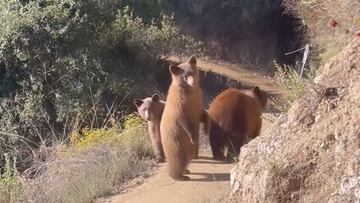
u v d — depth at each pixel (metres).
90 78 23.25
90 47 23.72
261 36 40.41
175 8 39.34
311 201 7.95
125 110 23.03
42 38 23.16
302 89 10.45
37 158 17.77
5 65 23.14
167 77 27.58
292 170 8.28
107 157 13.96
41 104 22.41
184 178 11.99
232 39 39.59
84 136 18.94
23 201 13.16
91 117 22.08
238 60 39.00
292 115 8.87
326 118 8.38
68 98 22.53
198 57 37.94
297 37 35.03
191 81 11.95
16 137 20.00
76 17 23.67
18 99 22.58
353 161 7.50
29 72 23.02
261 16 39.12
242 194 8.94
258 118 12.70
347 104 8.16
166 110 12.23
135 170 13.33
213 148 12.73
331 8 12.62
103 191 12.48
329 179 7.91
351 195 7.31
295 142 8.54
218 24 39.56
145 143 14.79
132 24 26.00
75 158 15.02
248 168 8.98
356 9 10.84
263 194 8.43
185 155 11.98
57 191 13.07
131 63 25.58
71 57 23.28
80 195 12.31
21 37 23.02
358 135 7.78
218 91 31.08
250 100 12.63
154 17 29.61
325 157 8.11
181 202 10.73
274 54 38.84
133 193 12.02
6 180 14.34
